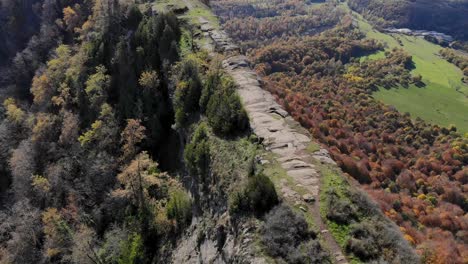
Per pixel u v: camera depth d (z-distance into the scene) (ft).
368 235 49.03
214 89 83.20
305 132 71.77
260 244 48.49
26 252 102.12
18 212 115.85
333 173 60.13
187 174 82.17
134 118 105.29
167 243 74.84
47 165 124.77
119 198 90.22
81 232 90.22
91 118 123.65
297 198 54.65
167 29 116.16
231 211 56.24
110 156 104.17
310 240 47.88
